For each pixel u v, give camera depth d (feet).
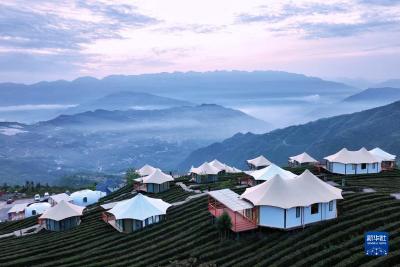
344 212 189.78
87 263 178.50
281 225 171.73
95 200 415.23
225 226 172.86
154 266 163.43
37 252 201.67
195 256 166.30
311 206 176.55
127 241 204.33
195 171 357.00
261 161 395.96
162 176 332.19
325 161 345.72
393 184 262.67
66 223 257.34
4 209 458.50
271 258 150.41
